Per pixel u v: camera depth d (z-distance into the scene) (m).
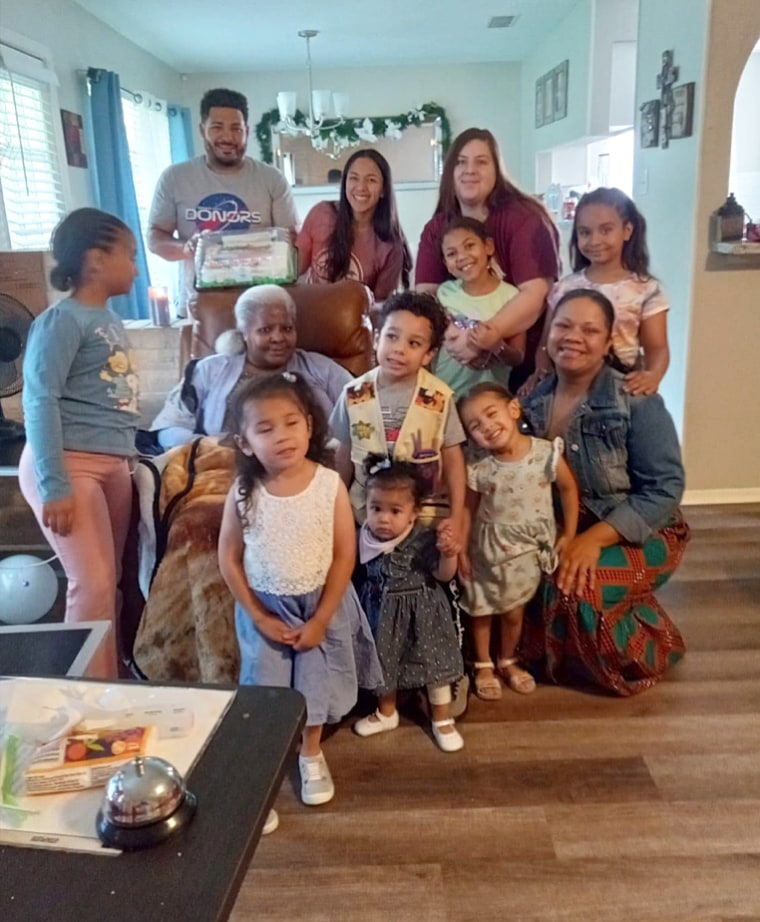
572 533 2.13
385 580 1.98
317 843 1.70
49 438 1.89
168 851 0.75
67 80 4.80
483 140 2.45
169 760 0.87
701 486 3.58
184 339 2.99
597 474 2.16
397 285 3.10
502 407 1.98
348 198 2.95
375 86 7.43
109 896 0.71
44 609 2.53
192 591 2.05
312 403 1.70
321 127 6.93
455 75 7.41
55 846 0.76
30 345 1.93
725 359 3.44
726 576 2.85
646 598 2.24
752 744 1.97
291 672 1.80
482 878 1.59
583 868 1.61
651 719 2.08
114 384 2.01
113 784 0.79
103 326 1.97
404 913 1.52
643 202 3.83
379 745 2.02
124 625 2.28
